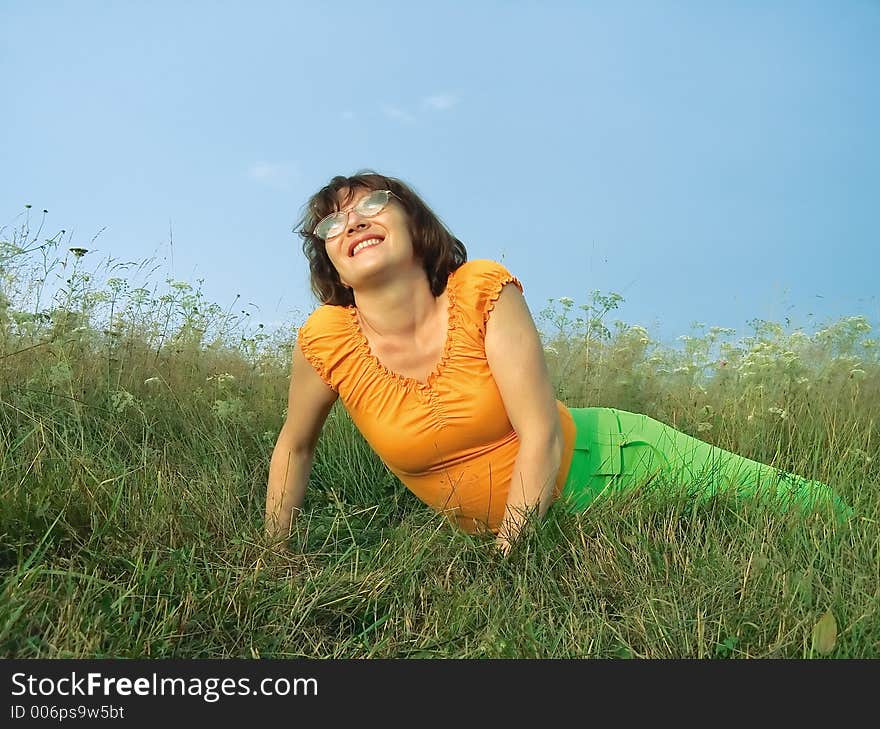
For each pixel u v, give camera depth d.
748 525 2.72
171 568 2.32
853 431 4.01
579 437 3.31
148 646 2.02
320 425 3.34
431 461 3.07
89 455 3.13
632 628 2.19
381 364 3.03
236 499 3.07
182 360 4.73
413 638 2.24
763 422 4.25
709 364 5.39
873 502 2.96
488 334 2.91
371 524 3.34
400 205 2.93
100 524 2.50
